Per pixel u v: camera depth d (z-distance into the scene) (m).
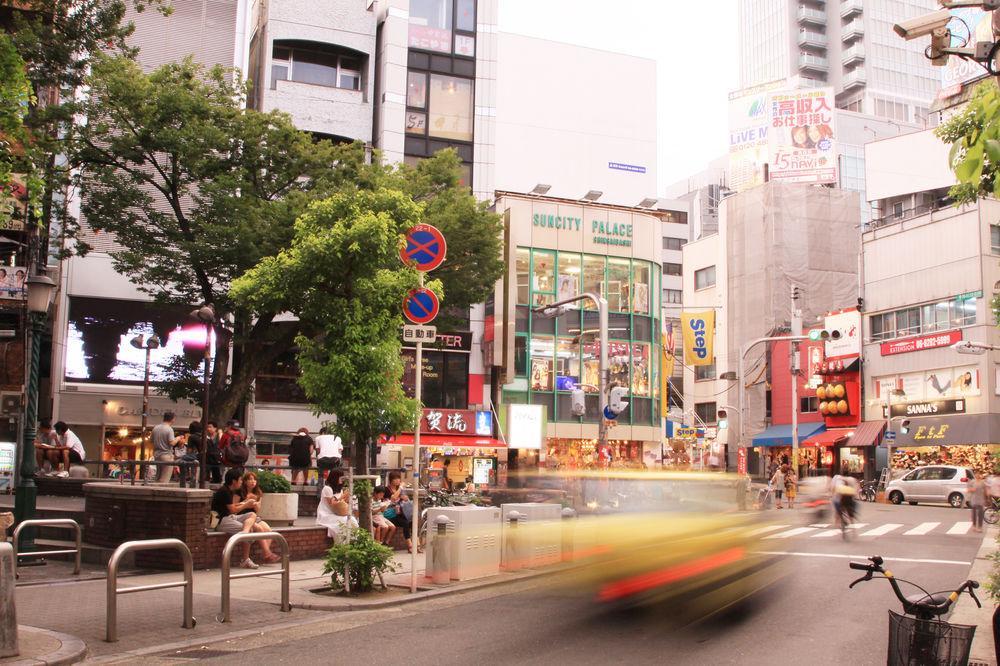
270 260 13.79
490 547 14.09
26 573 12.91
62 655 7.75
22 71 11.18
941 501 37.06
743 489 10.99
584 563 10.66
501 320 38.59
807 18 138.38
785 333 55.06
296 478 20.41
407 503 17.91
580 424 40.19
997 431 40.62
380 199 13.83
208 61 36.72
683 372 65.75
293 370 35.72
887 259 48.09
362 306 13.23
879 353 47.81
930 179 54.41
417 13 40.59
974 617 10.66
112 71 23.56
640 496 10.49
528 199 41.06
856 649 8.64
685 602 9.85
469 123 40.88
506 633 9.36
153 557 13.85
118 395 32.31
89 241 32.69
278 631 9.66
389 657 8.23
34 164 15.50
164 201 33.53
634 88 54.06
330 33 38.72
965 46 7.45
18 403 22.44
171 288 29.62
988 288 41.97
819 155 61.44
